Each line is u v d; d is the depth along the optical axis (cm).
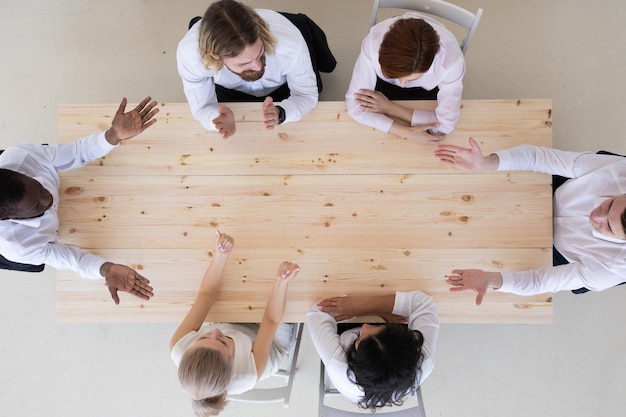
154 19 261
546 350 242
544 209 179
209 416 160
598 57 248
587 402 239
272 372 187
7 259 182
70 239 185
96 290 184
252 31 129
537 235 179
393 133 183
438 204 181
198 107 175
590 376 240
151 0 262
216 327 177
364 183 183
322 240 182
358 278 181
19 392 252
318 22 256
